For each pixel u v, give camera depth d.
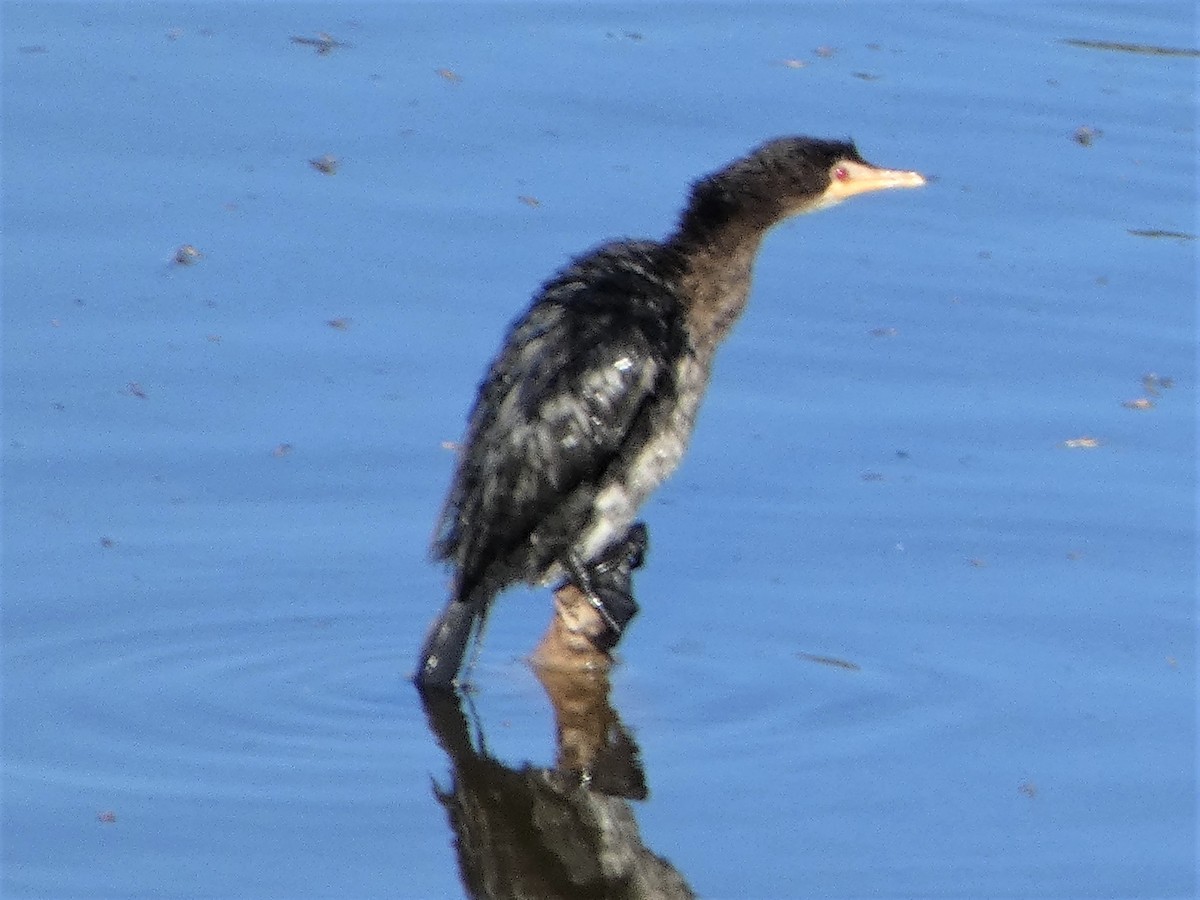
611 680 13.50
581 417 13.31
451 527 13.46
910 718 12.98
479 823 12.02
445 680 13.32
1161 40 20.47
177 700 13.05
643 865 11.70
